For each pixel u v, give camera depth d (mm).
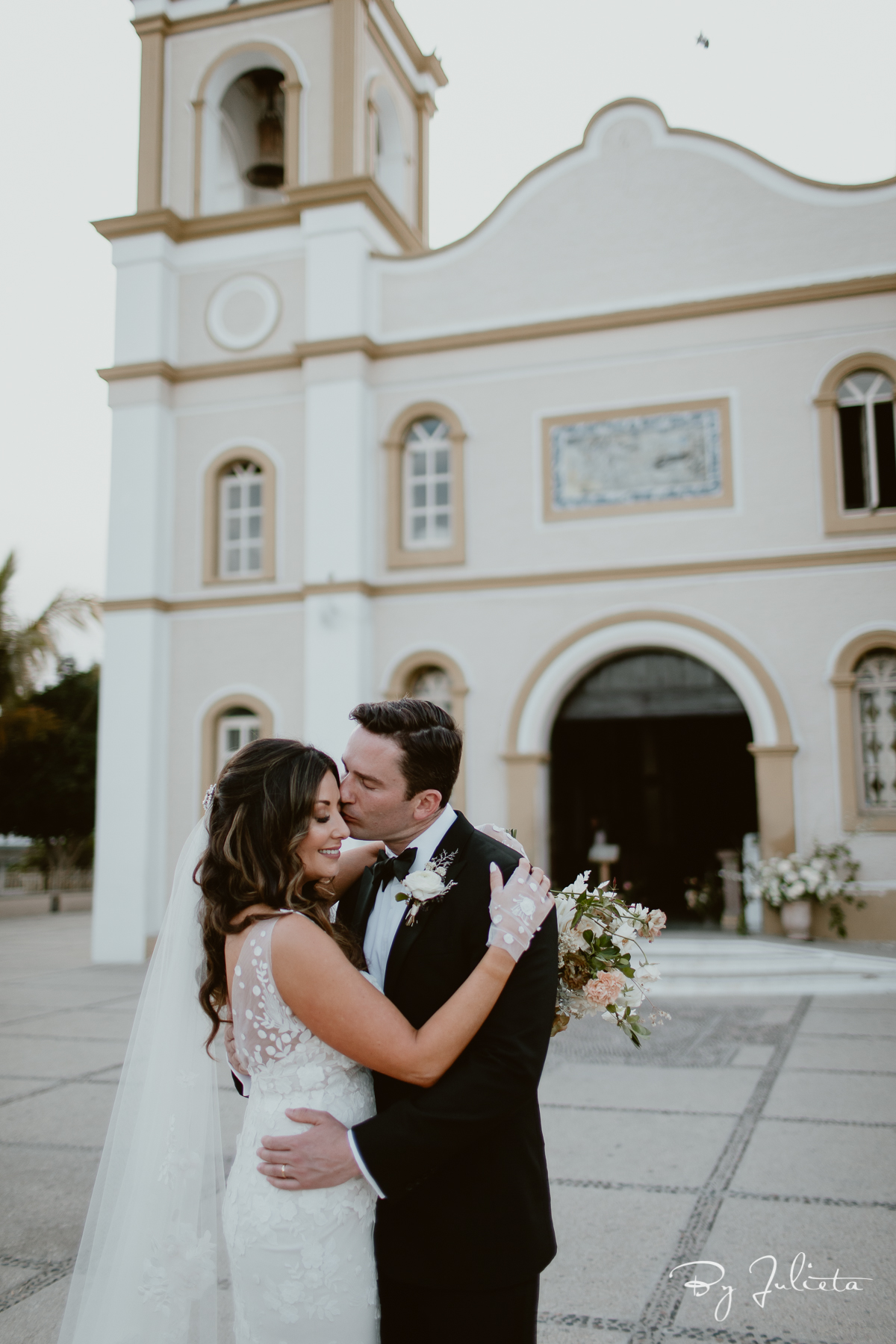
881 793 13094
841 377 13477
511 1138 2332
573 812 18219
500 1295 2248
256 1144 2350
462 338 14641
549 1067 7684
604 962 2609
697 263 14008
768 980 10945
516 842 2764
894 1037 8344
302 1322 2240
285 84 15820
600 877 17016
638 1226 4555
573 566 14070
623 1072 7465
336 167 15383
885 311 13383
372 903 2594
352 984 2270
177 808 14977
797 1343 3527
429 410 14820
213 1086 2752
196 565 15391
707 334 13906
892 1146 5520
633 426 14102
